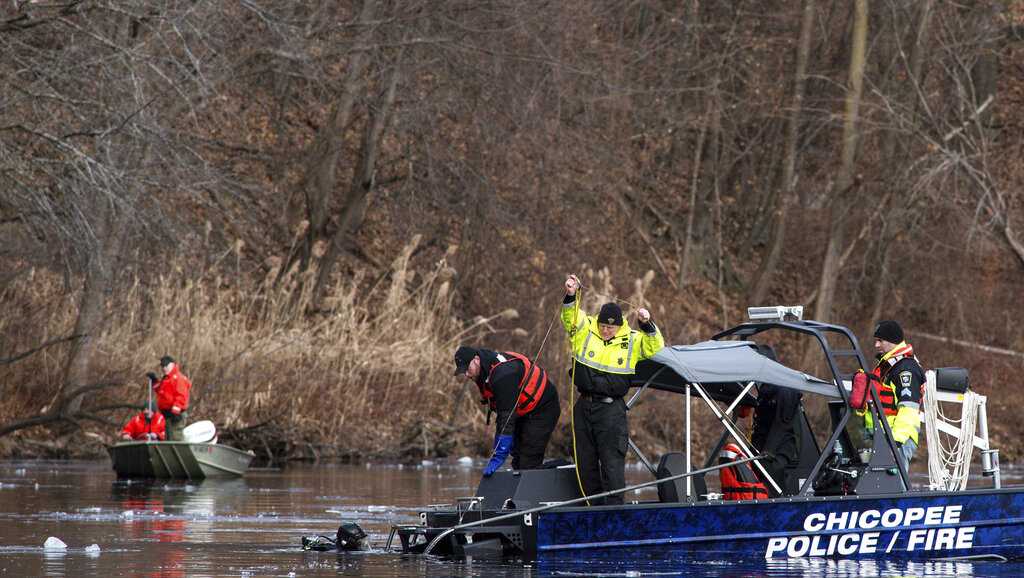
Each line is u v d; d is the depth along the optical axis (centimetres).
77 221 7194
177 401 7588
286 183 11469
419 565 3712
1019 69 14638
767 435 4112
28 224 7538
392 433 9538
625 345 3903
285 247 11206
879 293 12650
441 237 11644
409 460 9306
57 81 7325
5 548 4053
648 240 13362
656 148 13962
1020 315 12731
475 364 4091
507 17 10300
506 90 10606
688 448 3959
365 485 7000
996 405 11769
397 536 4519
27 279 8731
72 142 7381
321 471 8231
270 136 11750
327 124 11469
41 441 8712
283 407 9156
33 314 8731
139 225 7694
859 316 13188
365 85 10844
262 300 10156
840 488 4078
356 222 11562
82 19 7412
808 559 3844
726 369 3928
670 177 14562
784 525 3841
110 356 8819
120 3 7181
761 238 14550
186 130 8744
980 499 4041
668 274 13412
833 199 12212
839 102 13838
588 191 11688
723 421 3994
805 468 4200
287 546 4184
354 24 9769
